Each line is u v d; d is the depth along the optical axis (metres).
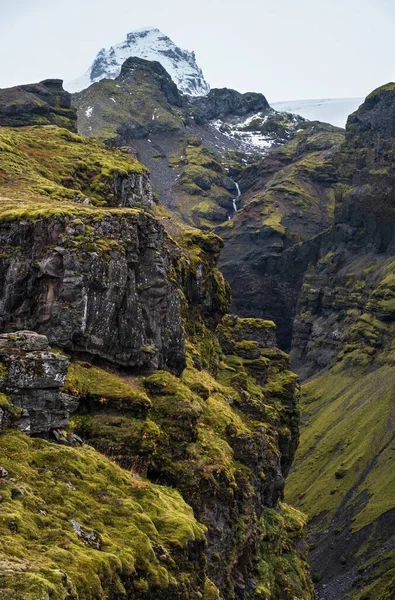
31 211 57.75
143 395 51.00
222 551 55.53
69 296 53.66
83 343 53.66
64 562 29.33
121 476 40.31
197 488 52.72
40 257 55.31
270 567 75.06
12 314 54.12
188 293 92.56
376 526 177.12
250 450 69.88
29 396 38.09
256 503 71.94
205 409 69.69
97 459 40.38
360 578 159.12
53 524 31.84
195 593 38.00
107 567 30.86
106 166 104.25
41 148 106.50
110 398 49.28
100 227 58.06
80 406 48.56
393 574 152.88
